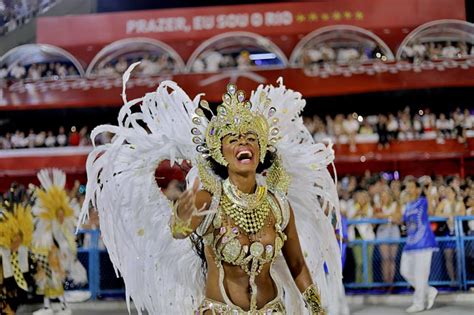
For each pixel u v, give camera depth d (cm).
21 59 1611
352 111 1605
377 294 1234
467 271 1274
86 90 1588
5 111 1641
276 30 1573
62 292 1147
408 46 1544
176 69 1584
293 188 470
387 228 1266
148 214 446
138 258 448
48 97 1590
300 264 443
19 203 1102
